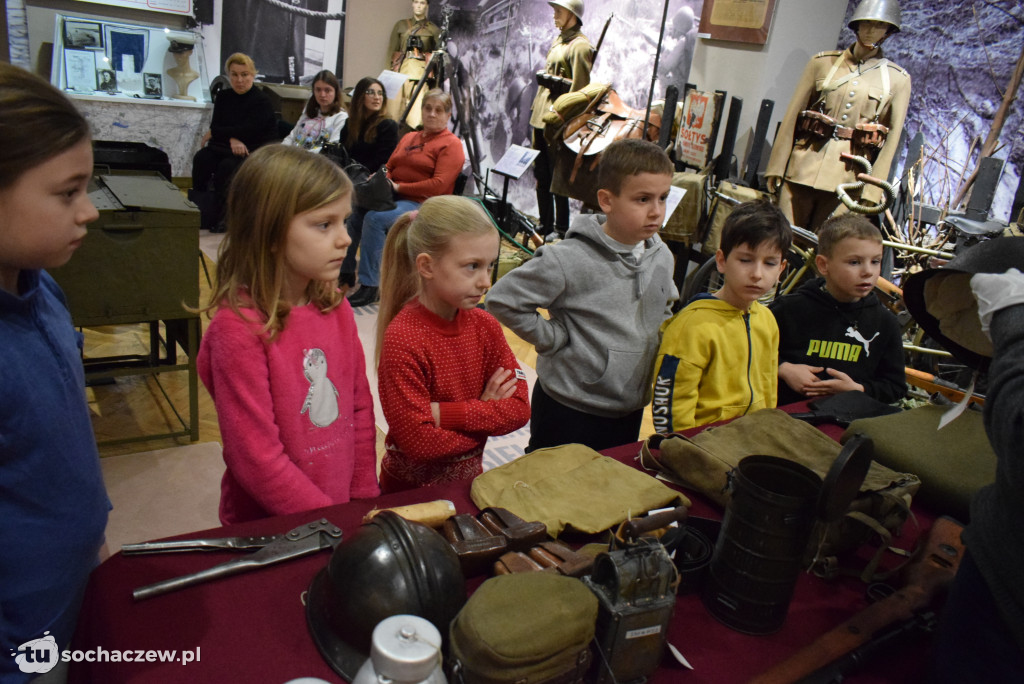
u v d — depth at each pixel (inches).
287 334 47.4
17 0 224.5
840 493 35.2
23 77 29.5
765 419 53.4
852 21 144.3
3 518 33.6
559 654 29.0
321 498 46.8
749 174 167.0
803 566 43.9
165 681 30.6
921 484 50.2
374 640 24.0
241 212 44.9
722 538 38.4
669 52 185.6
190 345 99.9
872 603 41.3
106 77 237.6
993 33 146.1
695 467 47.8
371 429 55.6
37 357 34.5
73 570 37.3
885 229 148.3
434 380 54.7
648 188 62.1
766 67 166.1
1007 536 30.5
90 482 38.2
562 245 67.1
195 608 34.8
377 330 62.2
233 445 45.6
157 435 103.0
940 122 158.1
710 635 37.5
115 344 132.5
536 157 202.4
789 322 77.7
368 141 193.2
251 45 266.5
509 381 58.9
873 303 77.8
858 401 65.7
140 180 99.3
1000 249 33.9
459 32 265.7
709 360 64.2
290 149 45.2
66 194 31.0
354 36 289.4
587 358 67.2
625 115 170.1
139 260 91.2
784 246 62.6
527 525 39.7
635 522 34.2
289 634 33.8
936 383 88.1
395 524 33.5
